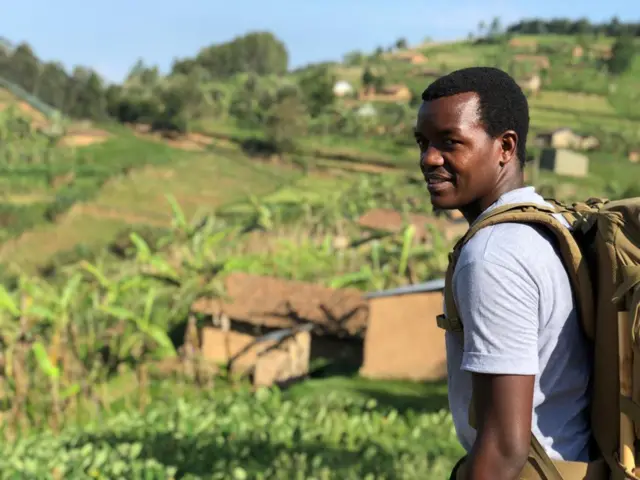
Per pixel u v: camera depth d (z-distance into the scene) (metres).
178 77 192.50
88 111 147.50
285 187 104.00
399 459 9.25
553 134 117.00
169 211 93.19
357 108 149.75
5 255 73.38
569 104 149.75
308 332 26.05
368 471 8.77
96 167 110.38
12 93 151.62
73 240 81.25
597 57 189.38
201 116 144.00
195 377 23.86
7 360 19.39
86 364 22.03
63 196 94.44
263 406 13.21
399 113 139.12
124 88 164.25
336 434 10.65
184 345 24.95
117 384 22.23
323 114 149.00
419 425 11.33
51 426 18.42
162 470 8.73
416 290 21.80
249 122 142.88
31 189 98.88
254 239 47.16
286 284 29.09
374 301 21.97
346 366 26.70
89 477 8.74
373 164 115.44
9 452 10.56
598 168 106.44
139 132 139.50
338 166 115.50
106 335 23.69
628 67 170.25
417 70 190.38
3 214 84.19
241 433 10.73
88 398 20.69
